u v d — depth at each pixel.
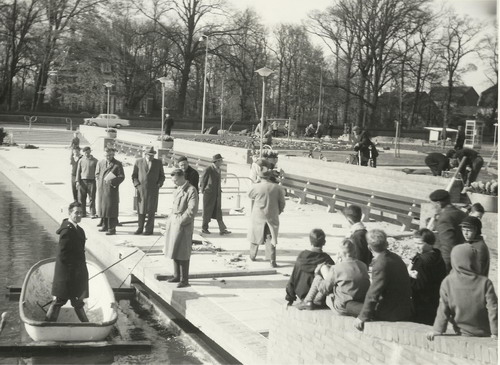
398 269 6.19
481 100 57.31
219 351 8.82
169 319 10.08
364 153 26.80
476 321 5.55
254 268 11.91
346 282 6.55
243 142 42.62
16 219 19.16
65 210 17.80
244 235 15.39
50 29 66.94
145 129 67.50
